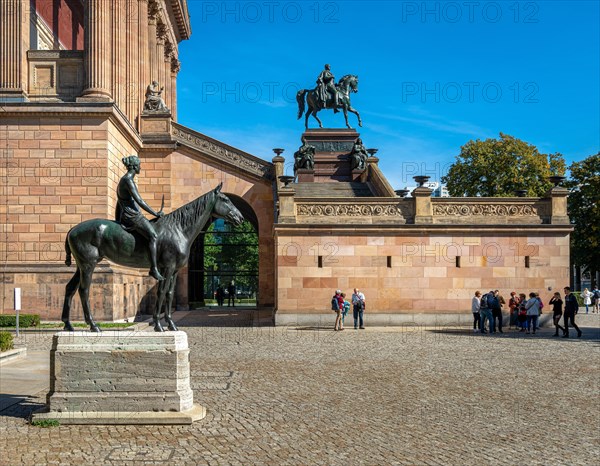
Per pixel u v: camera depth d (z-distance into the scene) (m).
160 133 43.44
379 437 10.00
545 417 11.46
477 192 68.38
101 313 31.77
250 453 9.08
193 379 15.31
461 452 9.20
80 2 52.59
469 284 31.66
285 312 31.12
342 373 16.36
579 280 78.50
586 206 64.50
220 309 47.31
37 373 16.17
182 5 61.75
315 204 31.66
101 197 33.91
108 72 35.16
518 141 67.69
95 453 9.03
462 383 14.91
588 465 8.62
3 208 33.69
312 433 10.23
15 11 34.22
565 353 20.89
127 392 10.97
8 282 32.09
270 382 14.97
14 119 33.81
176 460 8.73
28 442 9.58
